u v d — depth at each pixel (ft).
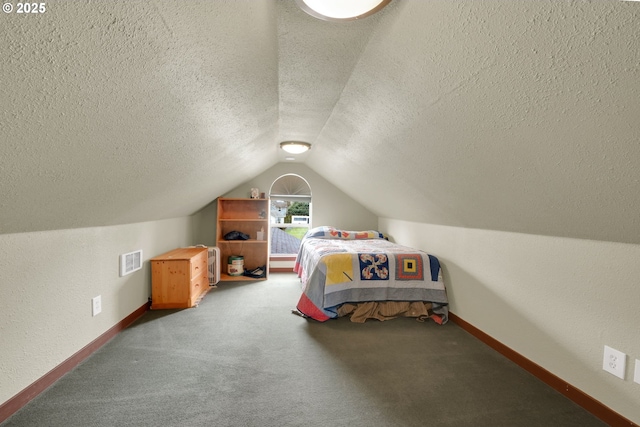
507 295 7.04
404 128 5.99
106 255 7.43
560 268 5.74
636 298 4.57
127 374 5.92
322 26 4.05
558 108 3.34
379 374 6.08
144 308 9.54
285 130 9.55
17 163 3.35
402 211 12.12
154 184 6.88
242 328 8.34
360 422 4.70
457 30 3.26
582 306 5.32
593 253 5.16
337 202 16.48
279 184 16.48
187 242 13.89
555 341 5.81
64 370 5.88
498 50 3.17
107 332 7.42
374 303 9.25
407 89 4.81
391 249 10.91
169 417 4.73
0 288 4.61
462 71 3.74
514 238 6.87
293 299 11.07
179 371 6.07
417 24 3.54
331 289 9.02
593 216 4.57
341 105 6.85
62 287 5.90
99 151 4.17
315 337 7.82
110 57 2.78
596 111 3.08
